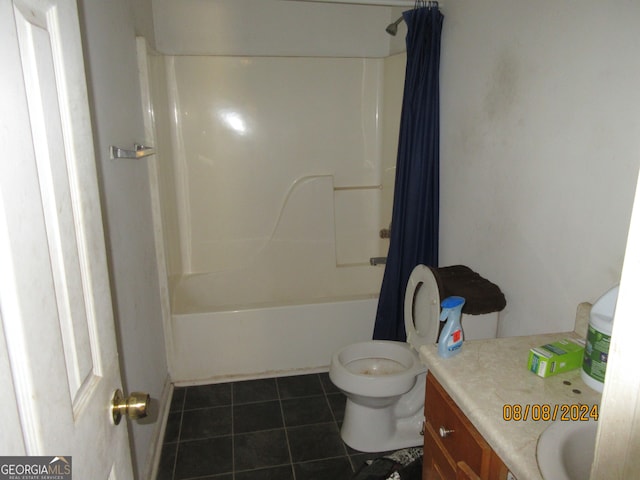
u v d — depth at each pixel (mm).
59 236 664
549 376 1182
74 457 676
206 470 1980
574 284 1496
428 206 2340
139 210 2072
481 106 1969
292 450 2096
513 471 907
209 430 2236
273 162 3213
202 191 3162
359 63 3199
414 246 2369
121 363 1653
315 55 3100
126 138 1895
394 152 3129
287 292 3324
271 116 3154
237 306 2625
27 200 562
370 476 1755
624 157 1279
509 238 1822
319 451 2088
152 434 2057
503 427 994
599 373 1115
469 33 2033
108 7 1716
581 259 1459
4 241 515
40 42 622
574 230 1480
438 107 2289
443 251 2391
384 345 2209
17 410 538
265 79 3102
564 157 1507
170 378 2590
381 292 2502
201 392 2545
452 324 1267
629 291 497
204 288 3166
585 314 1383
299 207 3271
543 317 1651
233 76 3062
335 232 3350
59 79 689
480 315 1827
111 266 1587
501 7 1799
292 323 2637
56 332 629
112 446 857
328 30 3076
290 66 3113
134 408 872
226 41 2975
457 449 1155
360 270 3354
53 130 653
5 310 521
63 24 703
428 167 2303
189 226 3186
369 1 2244
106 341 848
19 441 537
